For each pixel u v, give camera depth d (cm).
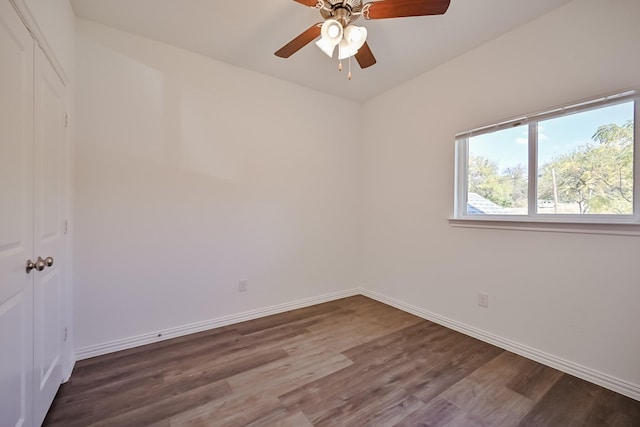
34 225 123
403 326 256
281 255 292
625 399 156
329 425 138
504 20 197
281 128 290
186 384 169
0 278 96
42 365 133
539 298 196
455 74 247
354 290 351
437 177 264
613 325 165
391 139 312
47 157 139
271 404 152
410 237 292
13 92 104
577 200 184
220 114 254
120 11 190
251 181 272
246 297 270
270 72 274
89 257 200
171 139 231
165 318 229
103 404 151
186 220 238
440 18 194
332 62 255
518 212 214
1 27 95
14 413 106
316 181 317
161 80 226
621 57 161
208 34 217
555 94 187
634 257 158
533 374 180
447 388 166
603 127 172
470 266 238
